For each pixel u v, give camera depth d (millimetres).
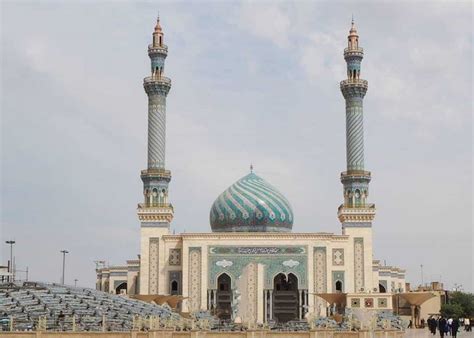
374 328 61875
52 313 51000
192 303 98375
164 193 103562
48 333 47125
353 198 102938
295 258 99125
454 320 67438
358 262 100250
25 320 49750
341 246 100562
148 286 100562
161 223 101875
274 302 101312
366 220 101188
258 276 98438
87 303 54531
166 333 50094
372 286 100125
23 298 52688
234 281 98500
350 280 99625
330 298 94250
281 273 98812
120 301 58594
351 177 103250
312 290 98562
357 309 85750
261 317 97000
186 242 99688
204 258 99250
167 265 100875
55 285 58625
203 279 98812
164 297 92125
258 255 99188
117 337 47969
